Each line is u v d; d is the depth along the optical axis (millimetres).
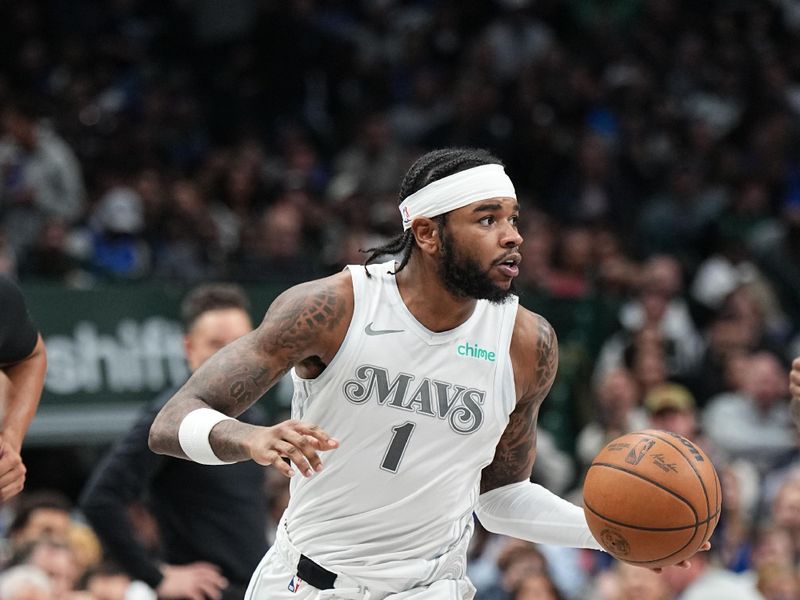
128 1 43281
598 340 31672
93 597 19281
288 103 42531
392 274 11828
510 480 12859
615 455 11914
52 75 40125
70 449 28047
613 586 21438
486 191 11500
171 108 40031
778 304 36844
